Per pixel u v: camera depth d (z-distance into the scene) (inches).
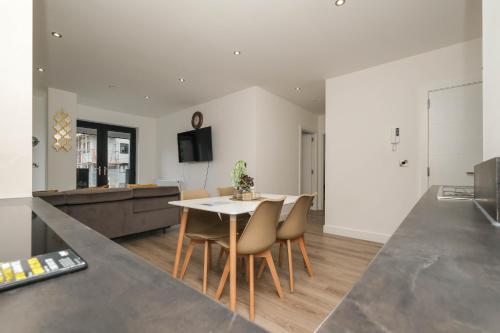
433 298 12.1
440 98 110.9
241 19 91.0
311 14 87.6
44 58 123.1
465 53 105.3
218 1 81.7
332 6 83.2
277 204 66.3
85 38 104.5
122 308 11.6
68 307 11.7
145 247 115.0
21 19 47.6
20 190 47.1
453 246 21.0
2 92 45.4
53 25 95.3
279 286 70.1
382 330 9.4
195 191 97.0
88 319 10.8
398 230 26.9
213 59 123.3
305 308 65.4
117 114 231.6
